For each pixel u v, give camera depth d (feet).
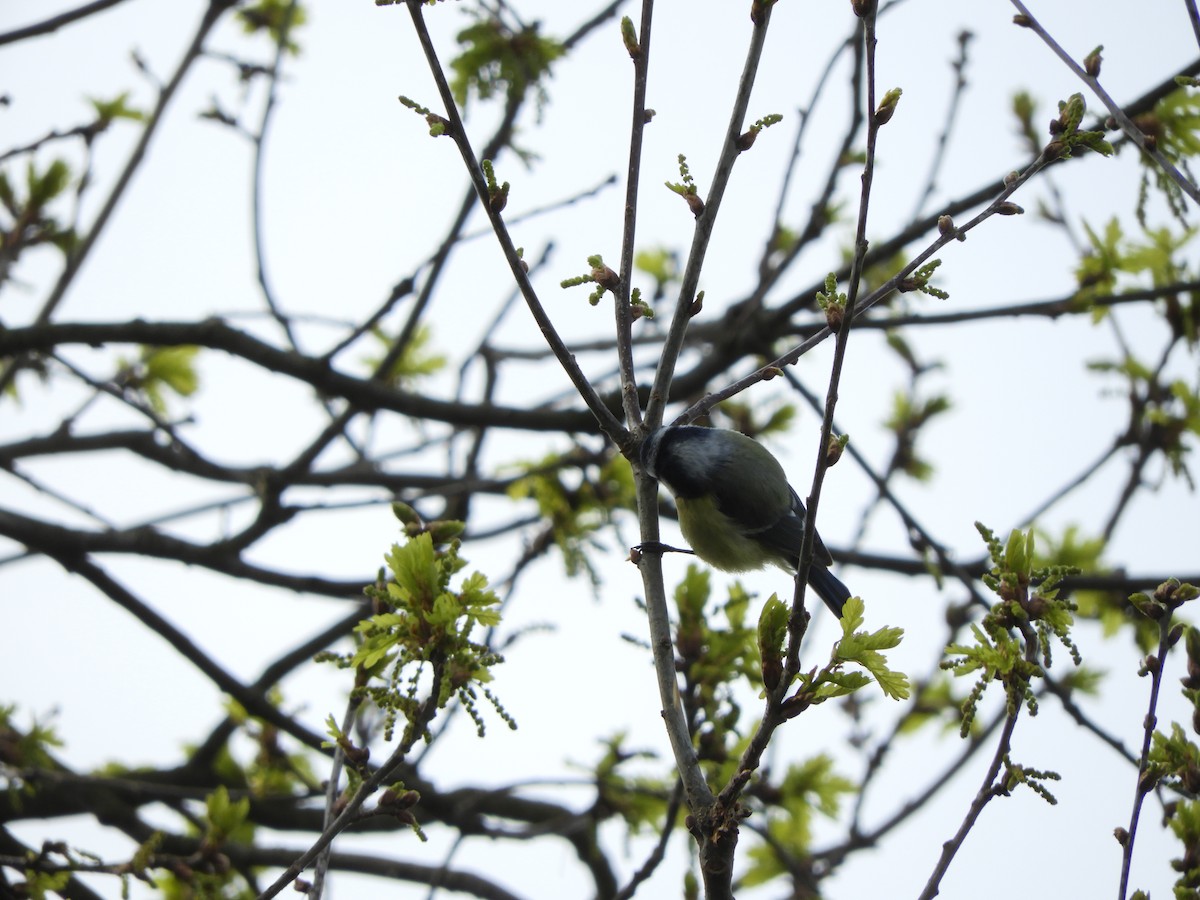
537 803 33.55
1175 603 15.70
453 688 14.73
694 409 17.54
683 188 17.25
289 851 27.50
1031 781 14.34
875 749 29.07
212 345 27.68
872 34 14.01
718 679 21.01
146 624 27.68
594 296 17.43
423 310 28.07
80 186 28.68
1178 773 16.70
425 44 15.43
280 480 28.73
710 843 14.07
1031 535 15.14
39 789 28.53
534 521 28.09
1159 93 22.09
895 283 15.85
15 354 27.89
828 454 13.78
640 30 17.10
